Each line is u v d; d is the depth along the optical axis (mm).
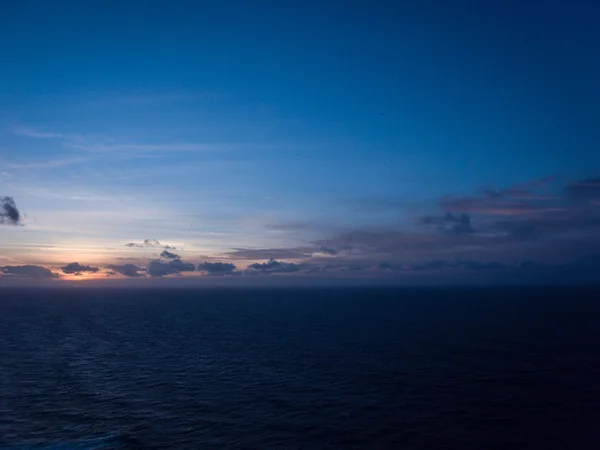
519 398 40969
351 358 61031
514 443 30922
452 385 45688
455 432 32969
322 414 37188
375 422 35125
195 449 30344
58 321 118625
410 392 43281
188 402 40844
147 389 45531
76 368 56156
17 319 123250
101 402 40969
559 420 35219
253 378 49875
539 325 98312
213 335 87938
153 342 78812
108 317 132250
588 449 29859
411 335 83562
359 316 127312
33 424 35062
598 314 126062
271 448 30422
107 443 31344
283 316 131625
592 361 57375
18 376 51469
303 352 66438
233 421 35719
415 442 31219
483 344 71812
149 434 33031
